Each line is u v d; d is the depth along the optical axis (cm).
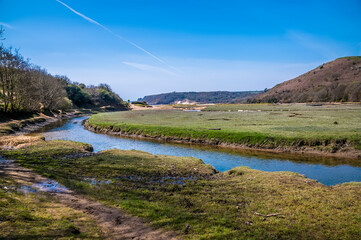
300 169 2012
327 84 15900
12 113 4922
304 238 763
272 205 1021
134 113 7962
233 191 1209
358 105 8944
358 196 1096
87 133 4172
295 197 1092
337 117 4672
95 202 1023
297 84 19112
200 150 2827
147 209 962
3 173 1319
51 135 3847
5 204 824
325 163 2192
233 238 749
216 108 10550
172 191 1227
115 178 1411
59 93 7969
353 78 15038
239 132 3272
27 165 1584
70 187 1191
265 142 2898
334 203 1022
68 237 682
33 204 899
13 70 5009
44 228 706
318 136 2783
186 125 4212
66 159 1856
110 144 3170
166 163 1827
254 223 858
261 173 1531
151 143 3284
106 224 828
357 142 2528
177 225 834
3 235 615
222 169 2036
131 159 1909
